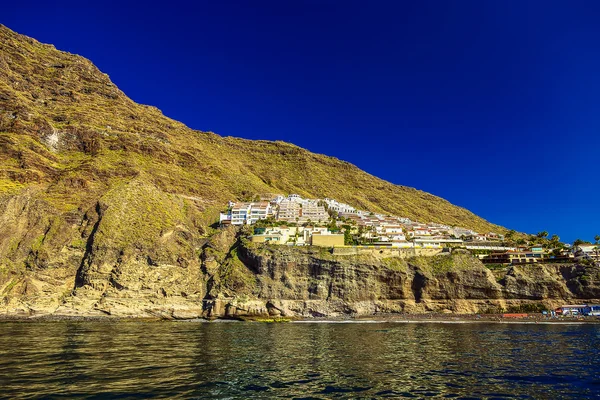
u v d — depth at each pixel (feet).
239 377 98.17
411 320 308.40
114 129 570.05
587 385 93.50
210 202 531.09
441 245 445.37
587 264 340.39
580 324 277.03
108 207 382.22
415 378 99.96
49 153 460.55
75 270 345.51
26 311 310.04
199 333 213.46
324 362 123.03
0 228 346.13
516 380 98.48
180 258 367.45
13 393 78.33
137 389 83.30
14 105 490.08
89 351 136.77
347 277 338.95
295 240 397.19
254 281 347.77
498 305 329.93
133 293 332.19
